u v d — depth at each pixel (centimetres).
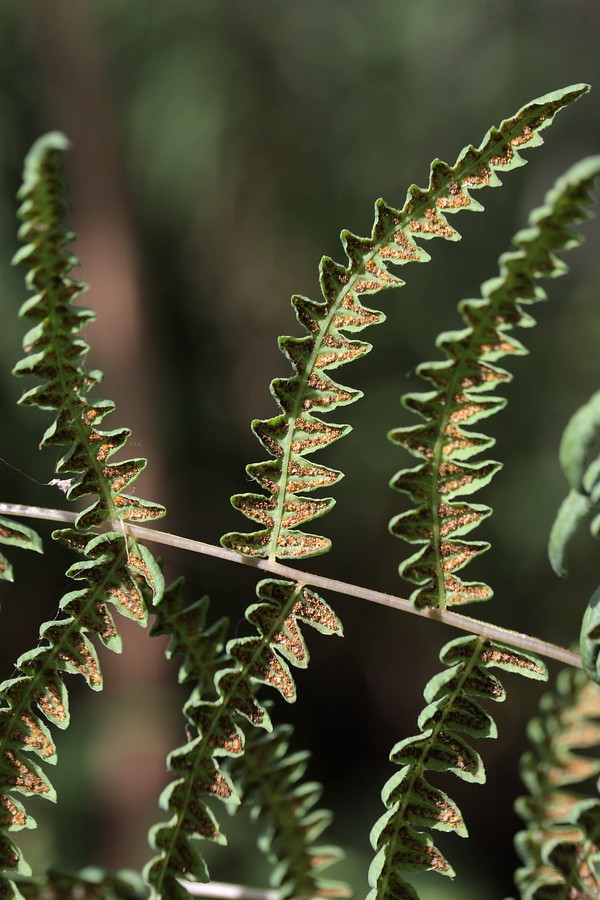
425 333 775
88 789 660
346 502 801
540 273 126
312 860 207
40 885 184
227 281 850
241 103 814
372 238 145
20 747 148
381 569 845
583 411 117
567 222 121
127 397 784
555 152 833
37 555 750
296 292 838
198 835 148
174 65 797
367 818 761
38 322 135
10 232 711
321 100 833
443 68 847
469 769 141
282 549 152
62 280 132
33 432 698
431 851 142
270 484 152
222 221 834
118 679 702
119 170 789
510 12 848
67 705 149
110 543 148
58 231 127
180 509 816
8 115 757
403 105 827
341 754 878
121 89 803
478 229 791
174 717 702
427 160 816
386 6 846
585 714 209
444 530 142
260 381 857
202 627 170
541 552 759
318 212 822
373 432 772
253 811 206
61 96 762
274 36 830
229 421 855
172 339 852
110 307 781
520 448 774
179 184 812
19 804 149
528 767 207
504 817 781
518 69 831
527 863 199
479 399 137
